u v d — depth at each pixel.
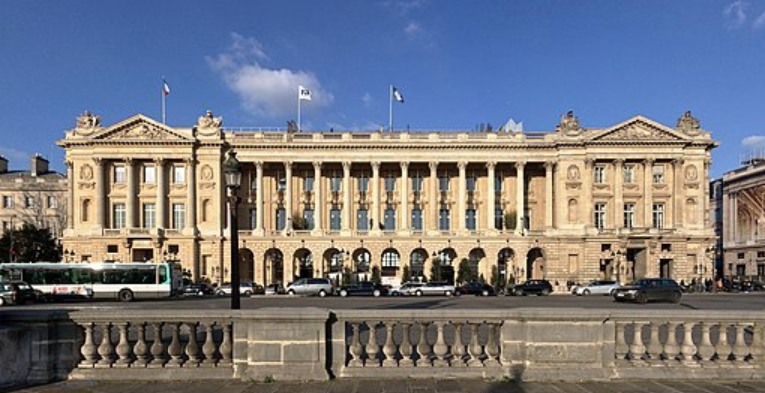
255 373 10.41
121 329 10.91
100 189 70.12
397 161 73.94
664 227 71.50
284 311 10.50
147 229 69.69
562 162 71.75
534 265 75.56
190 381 10.45
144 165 72.44
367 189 78.12
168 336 16.28
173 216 72.19
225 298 51.38
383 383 10.23
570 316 10.54
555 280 70.56
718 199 101.00
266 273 73.31
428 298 51.59
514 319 10.78
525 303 41.12
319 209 74.12
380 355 11.86
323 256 72.94
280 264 74.00
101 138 70.00
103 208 70.38
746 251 89.06
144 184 72.06
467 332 19.42
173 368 10.69
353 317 10.78
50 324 10.66
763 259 84.44
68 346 10.79
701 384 10.21
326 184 77.81
